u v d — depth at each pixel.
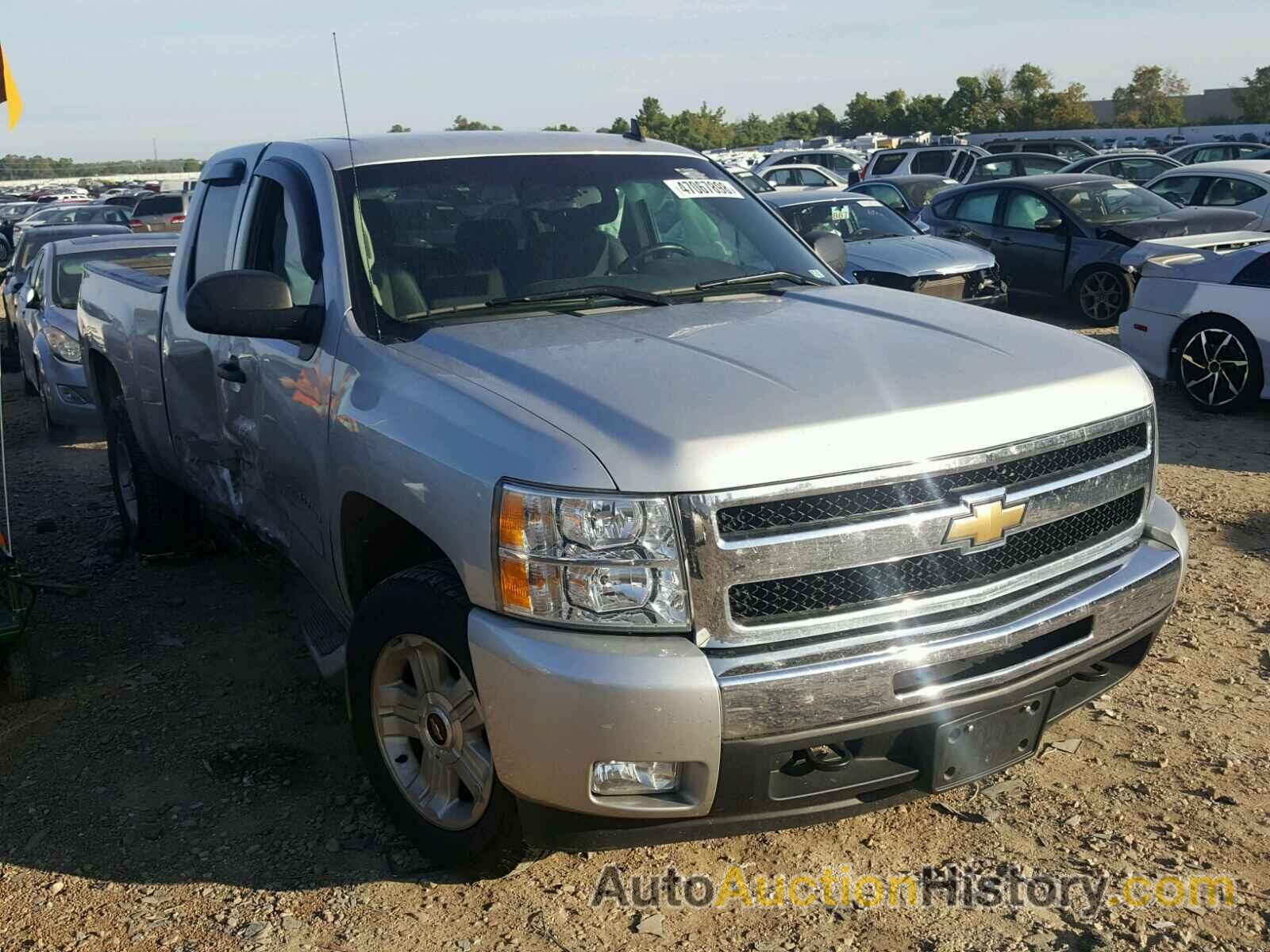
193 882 3.37
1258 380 8.48
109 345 5.95
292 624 5.28
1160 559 3.34
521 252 3.96
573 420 2.86
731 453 2.70
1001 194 14.12
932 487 2.85
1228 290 8.55
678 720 2.66
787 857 3.42
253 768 4.00
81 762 4.08
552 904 3.23
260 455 4.27
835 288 4.13
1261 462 7.42
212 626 5.30
